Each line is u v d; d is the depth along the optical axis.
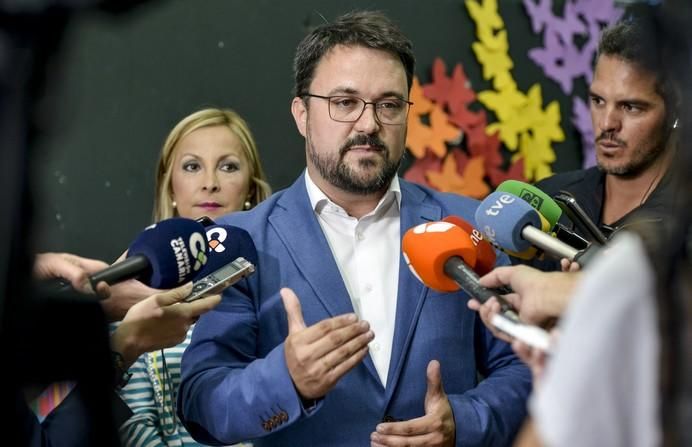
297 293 3.06
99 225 4.72
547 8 5.68
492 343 3.23
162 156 4.36
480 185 5.52
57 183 4.64
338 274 3.09
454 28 5.50
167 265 2.69
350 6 5.21
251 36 5.02
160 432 3.58
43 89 1.48
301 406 2.78
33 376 1.94
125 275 2.64
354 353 2.74
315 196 3.20
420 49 5.42
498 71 5.56
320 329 2.73
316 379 2.72
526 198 3.00
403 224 3.21
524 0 5.66
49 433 2.52
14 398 1.65
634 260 1.46
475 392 3.06
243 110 5.01
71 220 4.66
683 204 1.48
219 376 2.94
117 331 2.84
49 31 1.43
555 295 2.22
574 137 5.77
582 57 5.76
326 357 2.71
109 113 4.75
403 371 3.04
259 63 5.04
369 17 3.23
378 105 3.11
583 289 1.48
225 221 3.22
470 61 5.54
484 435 2.93
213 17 4.95
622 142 3.64
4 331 1.57
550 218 2.97
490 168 5.55
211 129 4.34
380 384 3.01
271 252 3.12
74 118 1.57
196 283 2.89
